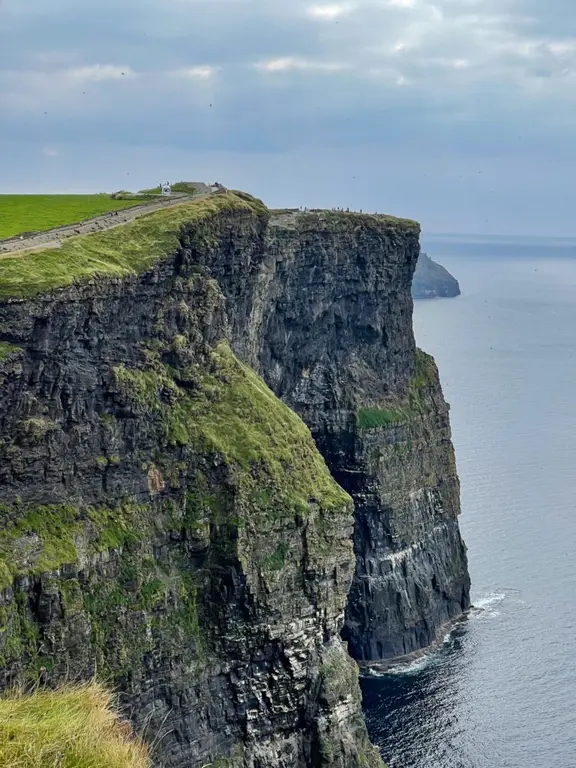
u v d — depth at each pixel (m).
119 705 96.94
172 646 104.62
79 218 127.06
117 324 105.31
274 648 110.62
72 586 94.06
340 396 176.50
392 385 188.38
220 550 109.00
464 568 188.00
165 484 108.75
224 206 125.69
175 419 110.69
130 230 113.69
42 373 95.31
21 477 93.56
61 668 91.75
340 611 115.06
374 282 183.62
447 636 175.00
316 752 111.19
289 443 116.81
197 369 114.88
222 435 112.94
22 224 120.94
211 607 108.88
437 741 138.50
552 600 184.12
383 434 177.75
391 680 160.12
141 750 63.19
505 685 155.25
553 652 165.50
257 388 119.81
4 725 58.44
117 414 104.25
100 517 101.50
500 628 175.12
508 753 135.00
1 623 86.88
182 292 115.38
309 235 167.50
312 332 173.62
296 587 111.75
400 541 176.88
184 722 105.62
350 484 174.75
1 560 89.31
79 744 58.62
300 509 111.94
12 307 90.94
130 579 102.19
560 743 137.50
